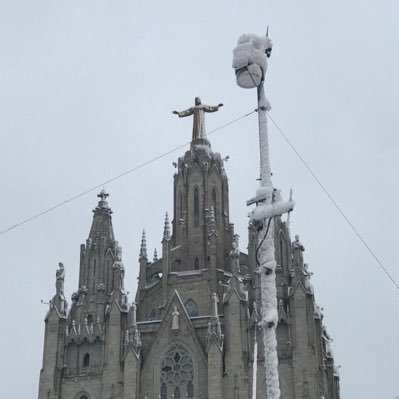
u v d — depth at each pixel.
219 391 73.38
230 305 77.31
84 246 90.19
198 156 95.06
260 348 74.25
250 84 23.55
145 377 78.12
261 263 21.22
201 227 90.31
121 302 81.94
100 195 93.88
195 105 101.94
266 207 21.22
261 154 22.94
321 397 72.00
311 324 74.25
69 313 85.25
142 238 91.12
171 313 80.19
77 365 80.38
